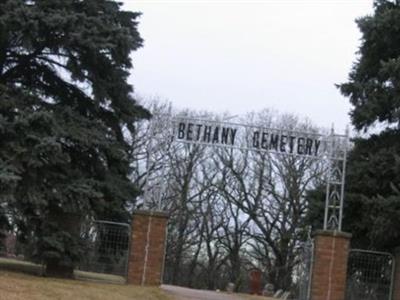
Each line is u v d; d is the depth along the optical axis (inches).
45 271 660.1
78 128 648.4
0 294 426.3
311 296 685.9
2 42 645.9
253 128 729.0
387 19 789.2
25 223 648.4
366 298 740.0
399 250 727.7
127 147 721.6
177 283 1934.1
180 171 1910.7
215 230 1985.7
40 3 630.5
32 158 584.4
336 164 737.6
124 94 706.2
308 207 912.3
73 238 649.0
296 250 1828.2
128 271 684.1
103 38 637.3
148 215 695.1
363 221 810.8
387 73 775.1
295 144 726.5
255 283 1503.4
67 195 626.8
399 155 767.7
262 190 1931.6
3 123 577.6
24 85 694.5
